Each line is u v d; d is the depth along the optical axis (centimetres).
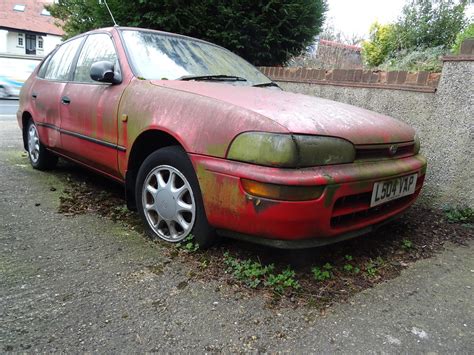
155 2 541
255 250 253
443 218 340
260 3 560
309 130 203
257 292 211
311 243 210
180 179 252
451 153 343
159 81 276
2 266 225
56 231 279
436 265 261
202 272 228
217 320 187
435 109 351
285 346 173
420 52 645
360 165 222
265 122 204
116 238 271
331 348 173
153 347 167
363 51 952
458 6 775
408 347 177
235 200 207
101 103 304
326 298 211
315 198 197
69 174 436
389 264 257
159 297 203
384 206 251
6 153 529
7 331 171
